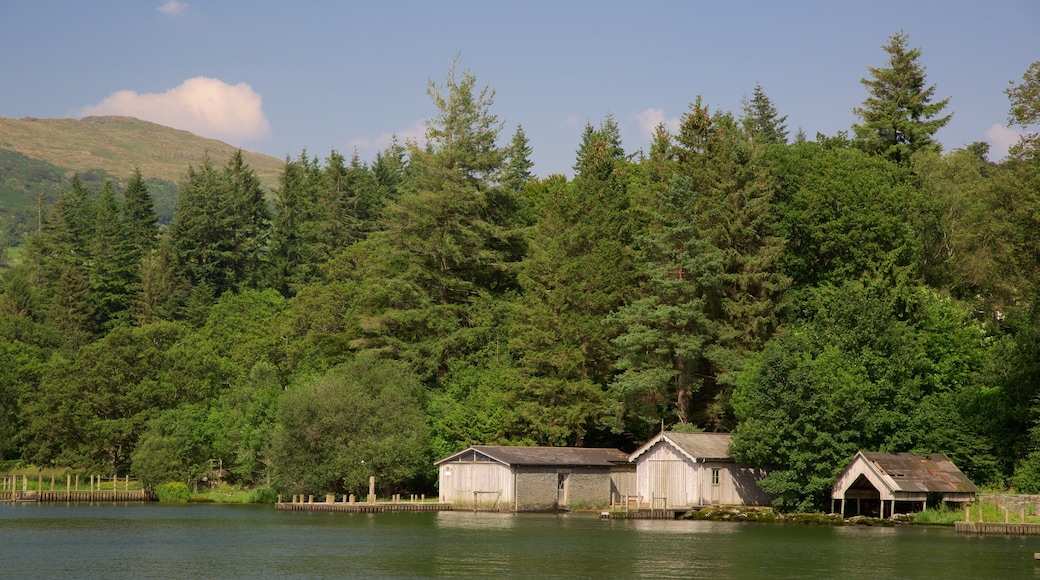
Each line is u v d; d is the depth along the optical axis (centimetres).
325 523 7150
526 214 12231
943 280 9675
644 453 8119
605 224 10175
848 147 11762
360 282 12800
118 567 4744
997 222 7994
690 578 4356
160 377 11538
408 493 9531
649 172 11044
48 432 11194
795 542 5694
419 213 11206
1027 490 6925
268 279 16775
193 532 6462
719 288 9100
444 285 11075
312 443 9181
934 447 7462
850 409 7312
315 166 19250
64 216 18350
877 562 4834
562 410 9125
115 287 16925
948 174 10388
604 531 6412
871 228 9331
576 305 9656
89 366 11431
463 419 9350
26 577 4441
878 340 7725
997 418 7438
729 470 7794
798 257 9825
